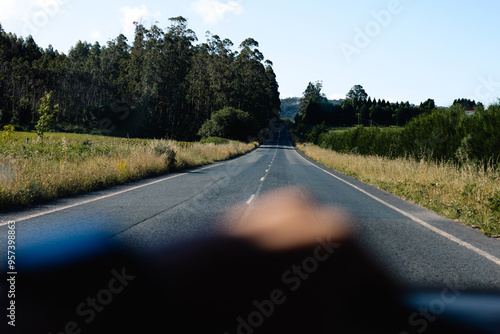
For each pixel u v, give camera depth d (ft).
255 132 289.94
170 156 59.47
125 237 17.15
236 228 19.90
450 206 27.27
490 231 20.35
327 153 137.90
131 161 46.88
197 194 33.68
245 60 314.55
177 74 266.16
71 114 290.15
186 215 23.35
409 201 33.76
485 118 42.47
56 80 286.05
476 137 42.39
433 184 35.68
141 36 269.44
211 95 315.99
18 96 279.49
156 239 16.99
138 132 254.27
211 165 77.71
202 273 12.62
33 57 323.78
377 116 453.99
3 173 28.19
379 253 15.80
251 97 330.34
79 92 295.28
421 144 58.95
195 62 297.94
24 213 22.08
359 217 24.68
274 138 366.43
